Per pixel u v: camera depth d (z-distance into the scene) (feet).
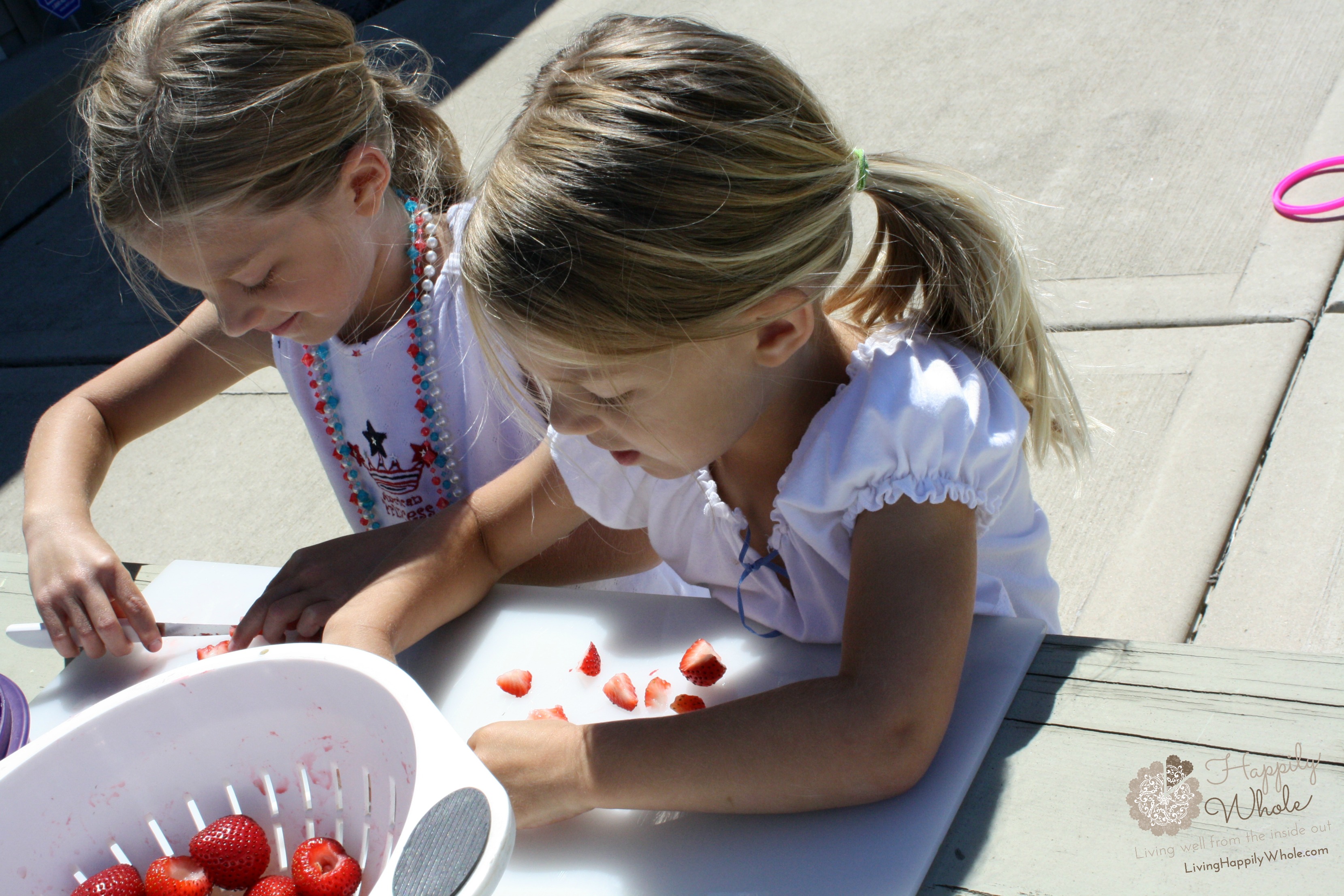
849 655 2.71
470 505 3.81
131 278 5.05
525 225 2.52
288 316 4.06
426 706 2.40
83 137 4.12
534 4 16.47
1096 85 11.10
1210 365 7.50
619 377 2.64
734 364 2.80
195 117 3.54
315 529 8.80
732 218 2.56
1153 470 6.91
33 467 4.59
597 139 2.50
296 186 3.76
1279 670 2.56
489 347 3.15
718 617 3.36
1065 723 2.60
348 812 2.75
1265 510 6.45
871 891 2.33
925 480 2.82
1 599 4.30
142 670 3.61
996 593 3.24
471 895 1.97
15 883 2.59
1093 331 8.07
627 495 3.72
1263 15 11.48
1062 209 9.41
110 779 2.72
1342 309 7.61
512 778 2.75
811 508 2.93
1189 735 2.46
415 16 17.04
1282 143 9.48
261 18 3.79
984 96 11.50
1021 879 2.27
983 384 3.07
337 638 3.30
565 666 3.30
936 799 2.49
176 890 2.55
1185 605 6.07
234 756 2.81
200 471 9.80
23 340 12.12
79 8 17.67
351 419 4.96
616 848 2.62
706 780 2.58
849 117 11.76
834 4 14.33
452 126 12.96
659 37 2.70
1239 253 8.39
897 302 3.38
